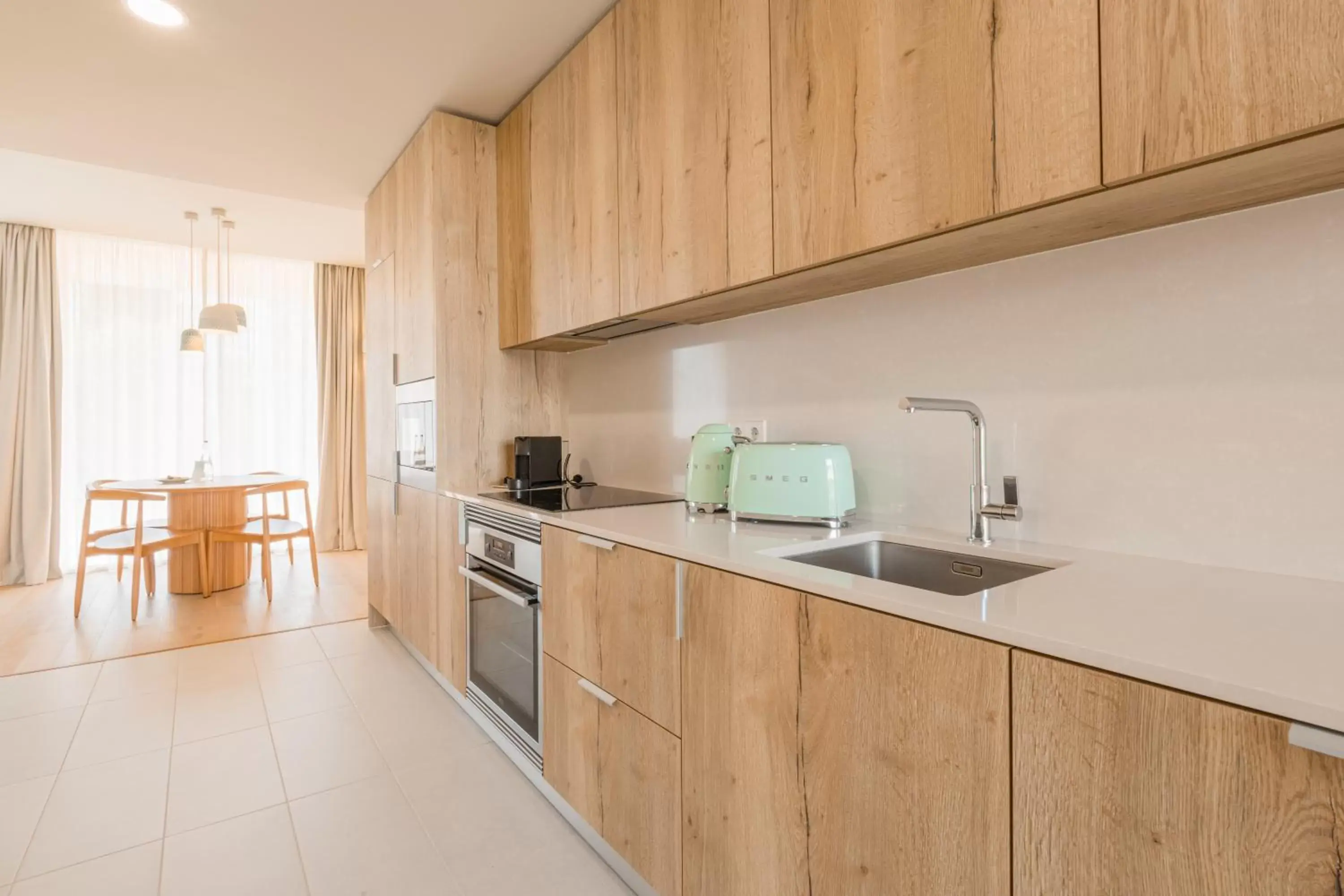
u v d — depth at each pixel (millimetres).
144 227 4957
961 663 900
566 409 3131
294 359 6129
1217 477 1171
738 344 2193
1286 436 1094
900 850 985
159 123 2852
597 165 2158
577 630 1820
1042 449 1418
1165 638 801
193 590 4574
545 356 3076
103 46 2295
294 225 4906
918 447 1667
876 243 1296
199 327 5078
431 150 2783
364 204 3867
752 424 2145
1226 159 894
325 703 2764
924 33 1205
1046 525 1415
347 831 1894
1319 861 608
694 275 1761
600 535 1708
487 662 2424
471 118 2863
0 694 2854
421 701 2787
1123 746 740
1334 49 769
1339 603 947
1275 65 814
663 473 2541
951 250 1367
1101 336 1319
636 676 1575
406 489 3203
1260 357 1118
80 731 2506
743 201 1600
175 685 2953
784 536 1569
